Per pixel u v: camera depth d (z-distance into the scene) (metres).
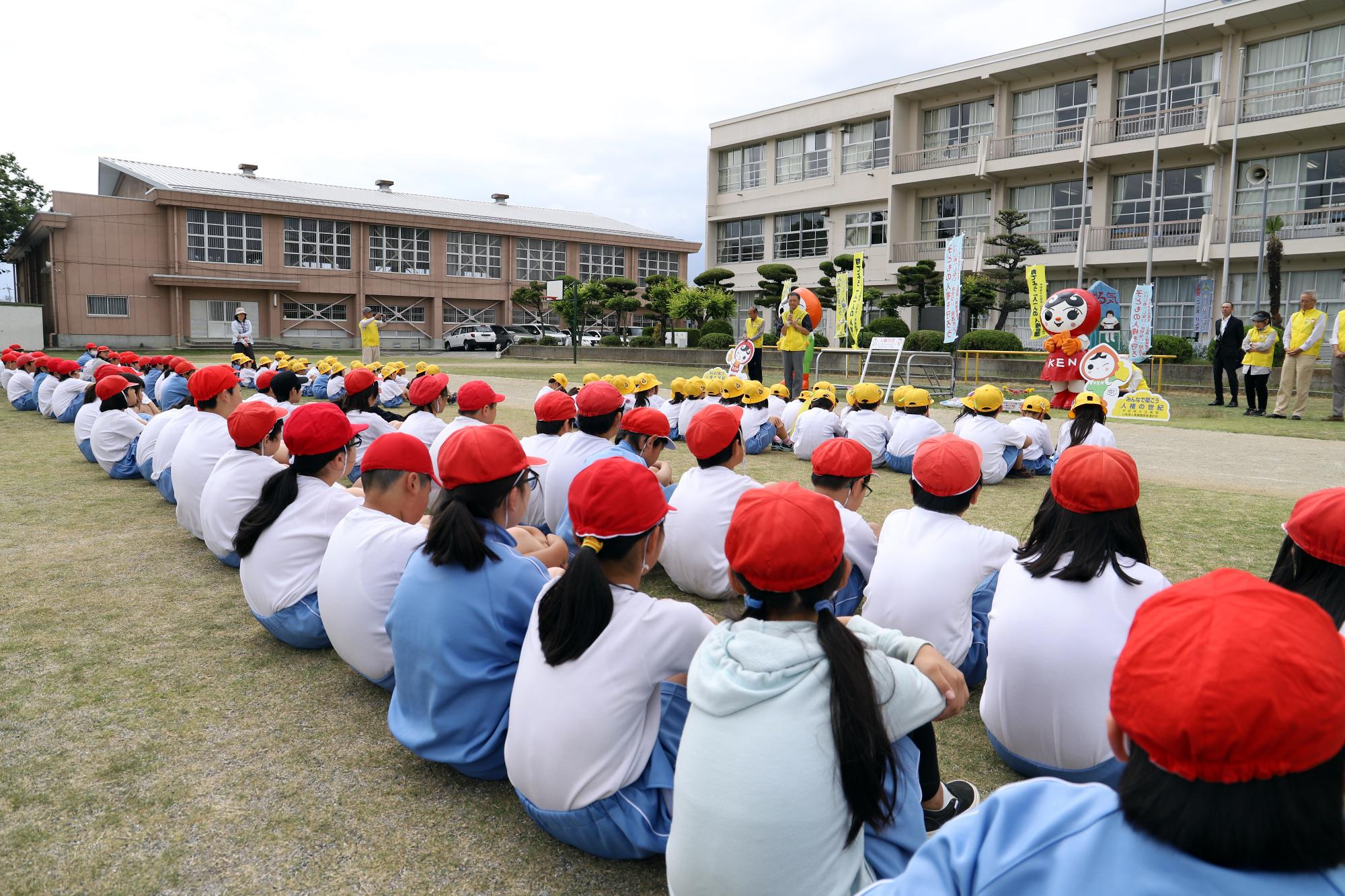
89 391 7.48
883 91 27.50
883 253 28.06
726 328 26.33
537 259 36.88
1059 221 24.22
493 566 2.33
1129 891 0.86
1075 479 2.26
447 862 2.12
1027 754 2.36
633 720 1.98
